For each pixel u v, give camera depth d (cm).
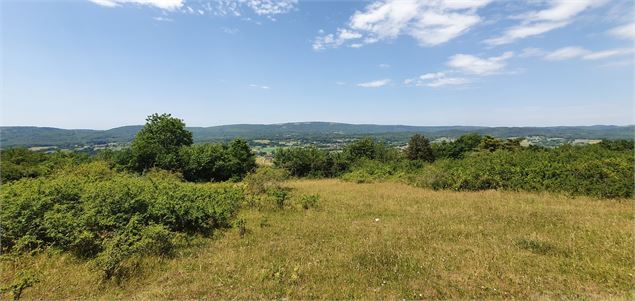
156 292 528
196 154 3181
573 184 1399
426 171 1977
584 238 756
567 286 527
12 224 707
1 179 1975
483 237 802
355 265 635
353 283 558
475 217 1007
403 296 512
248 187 1752
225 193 1280
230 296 517
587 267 591
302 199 1298
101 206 809
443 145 4769
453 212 1091
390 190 1748
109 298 515
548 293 507
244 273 602
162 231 719
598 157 1792
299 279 574
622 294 493
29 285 524
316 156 3425
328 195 1596
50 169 2208
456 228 883
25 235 697
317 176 3281
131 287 550
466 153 3806
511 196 1390
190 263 653
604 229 812
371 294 518
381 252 701
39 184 995
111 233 720
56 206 785
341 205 1294
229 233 887
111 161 2973
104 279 568
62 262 645
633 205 1118
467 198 1387
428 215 1063
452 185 1711
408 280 565
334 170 3338
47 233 711
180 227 906
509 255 662
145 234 694
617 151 2062
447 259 654
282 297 514
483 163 1950
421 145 4381
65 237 690
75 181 1087
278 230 906
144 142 3081
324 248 743
